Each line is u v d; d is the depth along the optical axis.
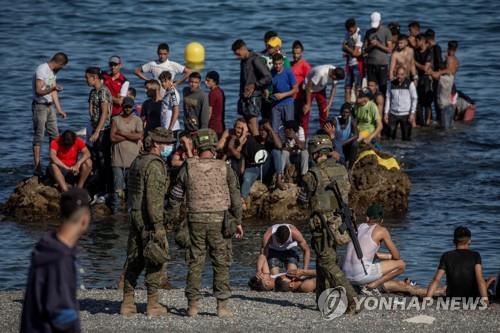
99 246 49.34
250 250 49.06
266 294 38.19
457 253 36.69
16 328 32.28
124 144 54.56
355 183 56.44
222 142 54.28
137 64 96.62
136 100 83.12
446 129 75.38
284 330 31.77
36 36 107.75
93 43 105.31
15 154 67.00
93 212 54.59
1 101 81.44
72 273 22.78
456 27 112.31
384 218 54.72
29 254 48.22
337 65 95.38
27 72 92.12
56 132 58.16
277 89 58.41
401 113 71.06
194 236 32.97
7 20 115.25
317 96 63.75
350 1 125.56
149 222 32.59
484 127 76.06
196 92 55.28
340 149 56.28
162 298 36.56
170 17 117.62
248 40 107.56
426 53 74.94
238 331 31.59
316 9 121.44
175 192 33.03
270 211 54.03
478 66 95.25
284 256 41.69
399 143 70.81
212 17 117.88
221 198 32.84
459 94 78.50
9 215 54.72
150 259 32.62
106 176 55.75
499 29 111.00
